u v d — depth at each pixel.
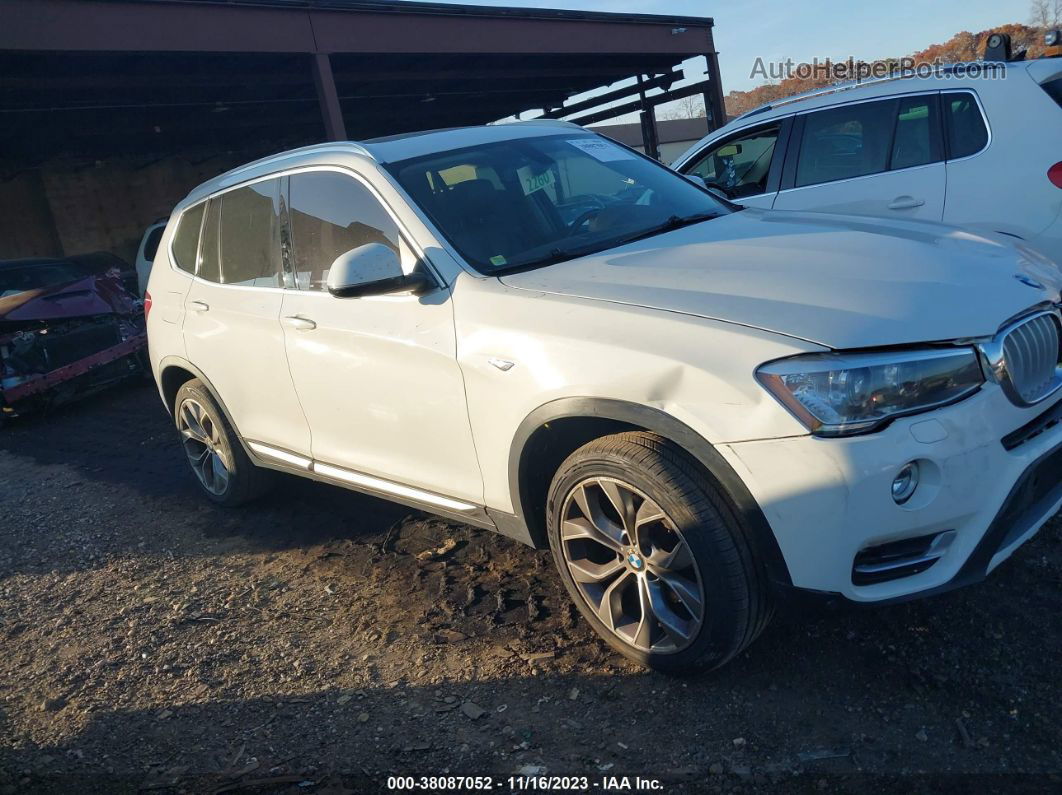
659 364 2.62
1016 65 5.24
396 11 12.55
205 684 3.30
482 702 2.96
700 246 3.26
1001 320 2.61
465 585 3.75
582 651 3.16
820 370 2.42
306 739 2.89
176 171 23.23
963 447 2.45
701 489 2.62
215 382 4.60
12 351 8.04
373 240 3.61
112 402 8.91
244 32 10.98
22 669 3.61
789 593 2.57
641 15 16.58
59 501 5.78
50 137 17.83
